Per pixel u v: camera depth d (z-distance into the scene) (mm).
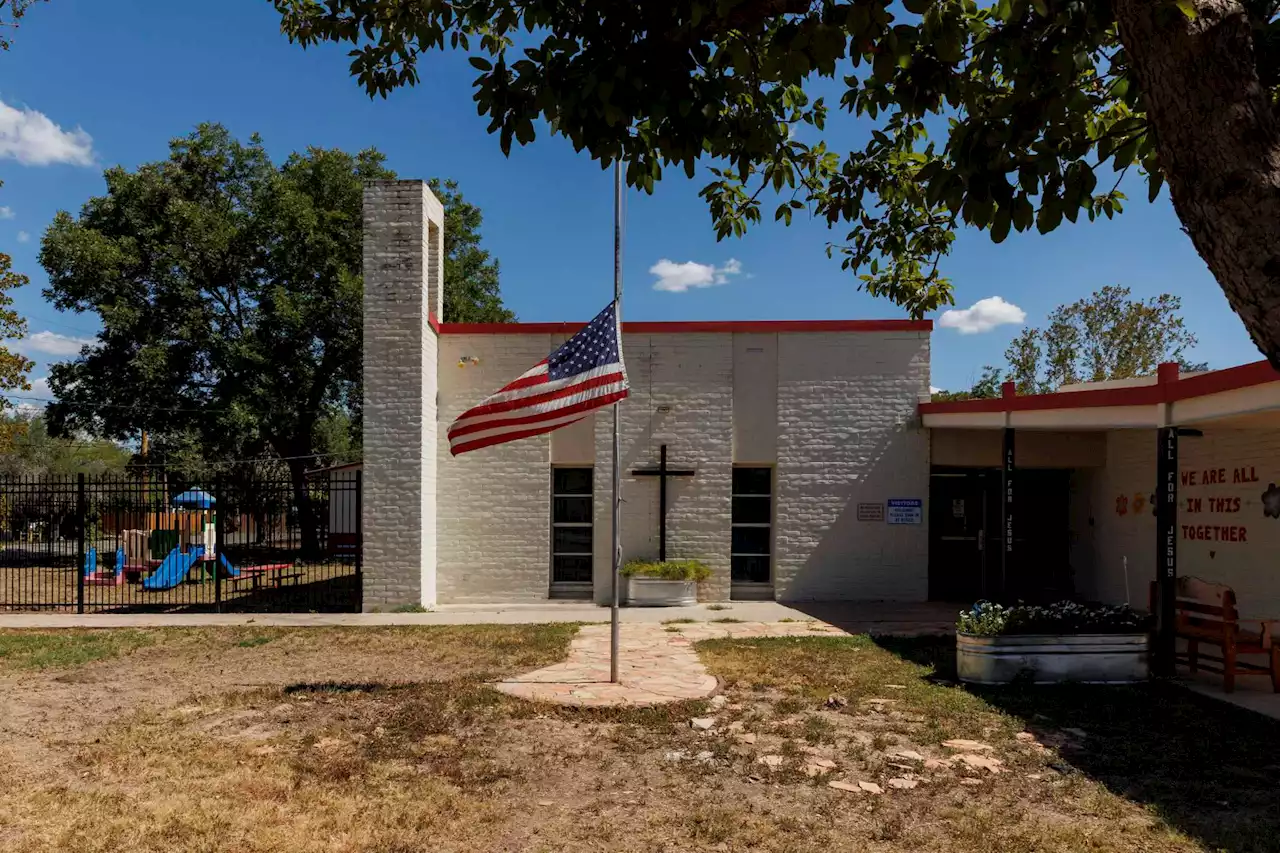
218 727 7012
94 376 24547
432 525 14352
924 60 4359
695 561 14570
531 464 14734
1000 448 14648
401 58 6234
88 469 54312
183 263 23844
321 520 21609
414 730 6828
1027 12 4059
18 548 25094
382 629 11773
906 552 14648
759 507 15102
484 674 8828
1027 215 4082
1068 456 14312
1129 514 13328
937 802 5332
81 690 8305
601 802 5379
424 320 13852
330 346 24609
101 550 25047
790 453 14797
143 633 11547
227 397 23734
